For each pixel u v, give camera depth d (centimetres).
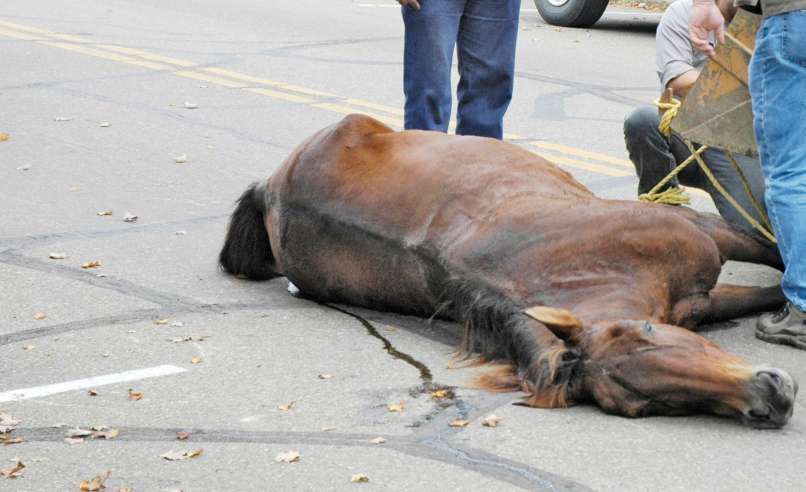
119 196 1104
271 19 2189
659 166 940
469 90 1095
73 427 635
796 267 730
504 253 700
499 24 1073
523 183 737
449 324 778
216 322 789
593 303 666
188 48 1888
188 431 630
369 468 588
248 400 667
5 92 1541
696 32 785
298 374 703
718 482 570
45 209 1055
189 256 932
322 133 818
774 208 735
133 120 1411
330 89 1616
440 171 753
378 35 2052
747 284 859
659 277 690
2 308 812
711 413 626
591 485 568
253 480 578
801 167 727
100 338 758
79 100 1508
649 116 928
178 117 1435
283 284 873
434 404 659
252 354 733
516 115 1479
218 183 1161
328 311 812
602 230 686
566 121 1451
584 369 634
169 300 833
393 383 688
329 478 579
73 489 571
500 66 1083
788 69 715
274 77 1686
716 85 795
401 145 787
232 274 885
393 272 758
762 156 743
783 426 621
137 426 636
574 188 756
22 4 2298
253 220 865
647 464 586
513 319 682
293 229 809
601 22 2294
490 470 584
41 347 743
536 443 609
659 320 676
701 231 709
